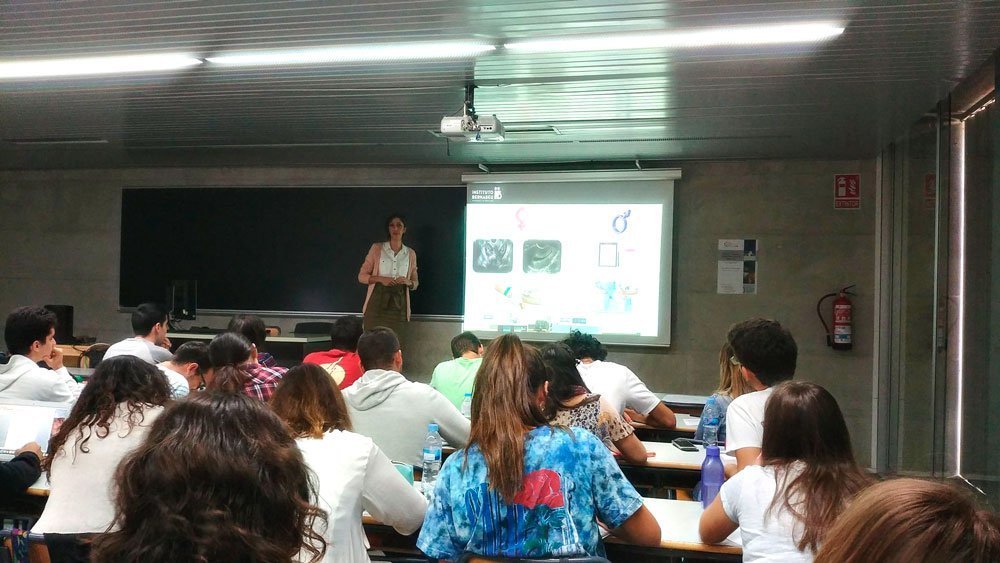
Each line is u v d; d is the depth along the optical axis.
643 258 7.60
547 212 7.82
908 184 6.38
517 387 1.90
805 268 7.42
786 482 1.81
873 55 4.44
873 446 7.19
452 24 4.05
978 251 4.89
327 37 4.29
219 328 8.66
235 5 3.86
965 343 5.07
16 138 7.28
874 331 7.24
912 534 0.78
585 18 3.93
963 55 4.41
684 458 3.47
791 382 1.95
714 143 6.92
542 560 1.79
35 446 2.85
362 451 2.08
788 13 3.83
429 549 1.90
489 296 7.93
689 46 4.34
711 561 2.41
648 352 7.69
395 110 5.96
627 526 1.96
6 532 2.19
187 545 0.82
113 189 9.06
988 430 4.41
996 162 4.21
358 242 8.38
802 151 7.16
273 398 2.18
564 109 5.86
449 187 8.17
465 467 1.89
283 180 8.57
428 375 8.09
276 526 0.88
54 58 4.77
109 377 2.30
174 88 5.45
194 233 8.75
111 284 9.07
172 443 0.88
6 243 9.38
